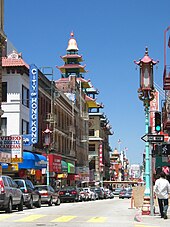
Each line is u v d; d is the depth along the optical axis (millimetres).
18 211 27094
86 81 102000
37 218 21250
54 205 39031
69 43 103375
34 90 48625
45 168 51000
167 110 38969
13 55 48781
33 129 48031
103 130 119938
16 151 41406
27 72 48688
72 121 77688
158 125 20969
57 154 63281
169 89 35688
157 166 37656
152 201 21578
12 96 46594
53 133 58938
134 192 33750
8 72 46750
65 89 82000
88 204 42312
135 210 30047
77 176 75625
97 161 107875
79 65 102250
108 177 129125
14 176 45469
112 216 23312
